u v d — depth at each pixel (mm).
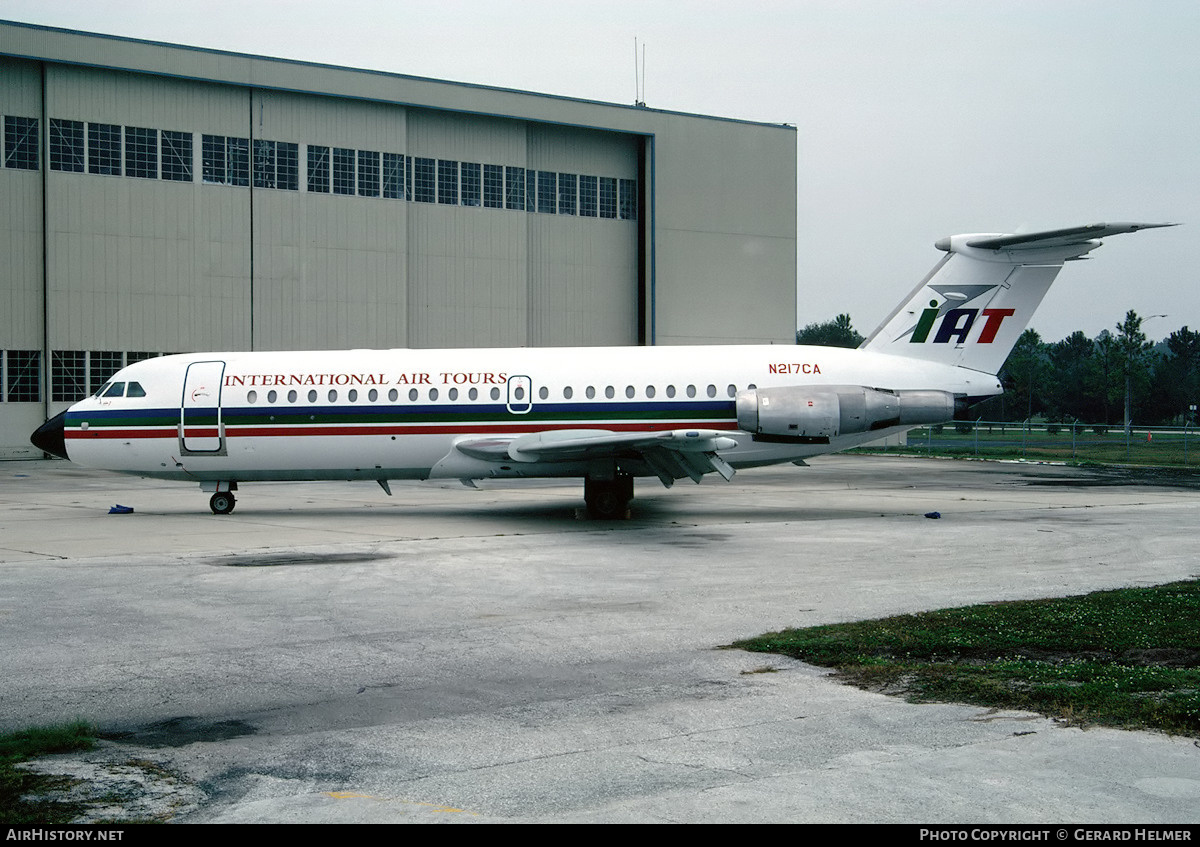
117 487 31516
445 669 9781
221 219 42062
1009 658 10031
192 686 9195
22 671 9719
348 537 19391
